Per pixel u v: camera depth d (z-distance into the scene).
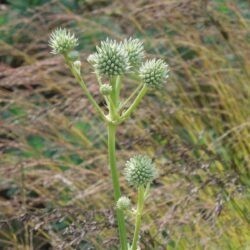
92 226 0.67
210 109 0.92
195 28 0.99
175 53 1.04
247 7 1.05
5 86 0.98
